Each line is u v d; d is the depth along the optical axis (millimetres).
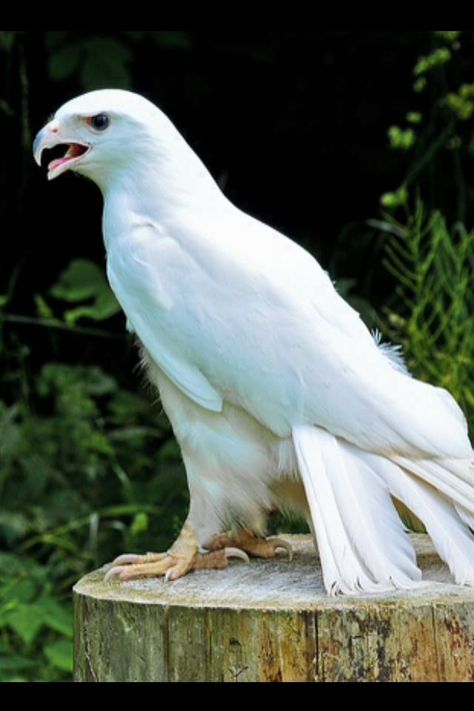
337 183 11641
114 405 10930
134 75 11383
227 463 5828
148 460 10578
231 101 11609
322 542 5414
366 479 5590
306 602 5336
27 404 11039
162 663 5434
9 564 9602
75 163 5988
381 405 5609
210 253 5762
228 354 5680
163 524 9562
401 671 5223
